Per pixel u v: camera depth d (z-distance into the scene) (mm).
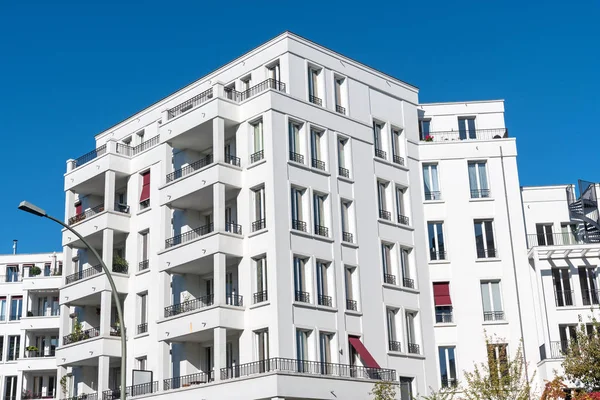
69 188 48906
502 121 50031
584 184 46906
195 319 38375
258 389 35156
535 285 44562
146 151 46219
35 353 61719
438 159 46750
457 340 43594
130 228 45969
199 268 40938
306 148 40438
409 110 47312
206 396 37031
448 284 44719
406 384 40844
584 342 39625
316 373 36781
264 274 37969
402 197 45312
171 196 41781
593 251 44594
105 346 43406
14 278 69688
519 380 41812
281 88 40969
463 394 42250
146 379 41094
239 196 39844
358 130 43562
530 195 48312
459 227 45625
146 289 43969
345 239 40938
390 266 43125
